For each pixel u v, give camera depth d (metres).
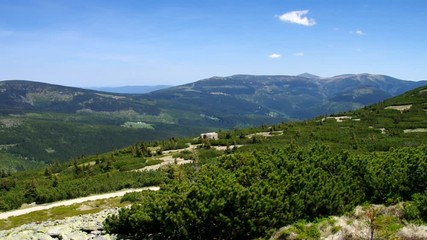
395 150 22.70
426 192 15.88
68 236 19.44
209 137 102.38
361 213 16.05
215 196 15.50
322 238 13.84
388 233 13.42
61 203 54.34
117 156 97.00
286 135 84.44
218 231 15.21
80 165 92.38
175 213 15.56
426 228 13.42
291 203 15.85
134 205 18.33
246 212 15.04
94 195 58.03
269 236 15.10
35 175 96.62
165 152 92.25
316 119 107.12
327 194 16.25
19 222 42.19
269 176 17.23
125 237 17.50
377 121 86.25
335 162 19.11
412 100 107.75
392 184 17.66
